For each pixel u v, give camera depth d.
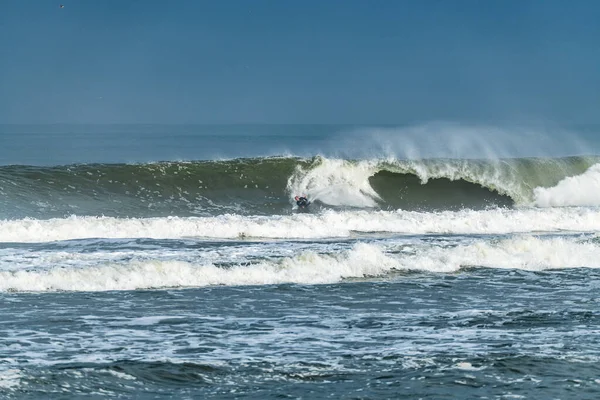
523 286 62.75
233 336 45.72
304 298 57.50
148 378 37.16
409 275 66.31
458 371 38.22
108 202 108.44
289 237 88.19
